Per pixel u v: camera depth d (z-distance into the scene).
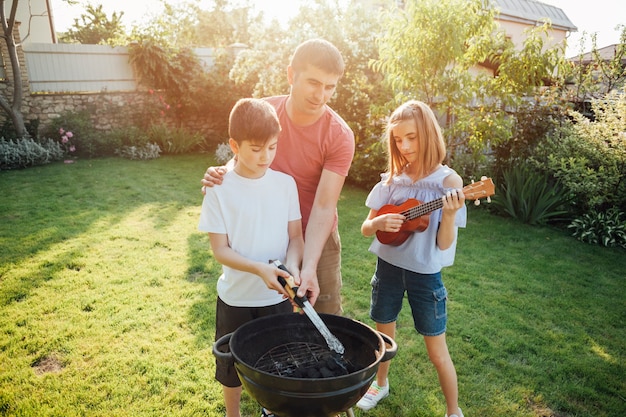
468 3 5.57
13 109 8.81
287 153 2.07
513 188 5.75
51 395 2.44
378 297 2.31
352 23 7.18
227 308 1.92
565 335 3.13
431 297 2.15
